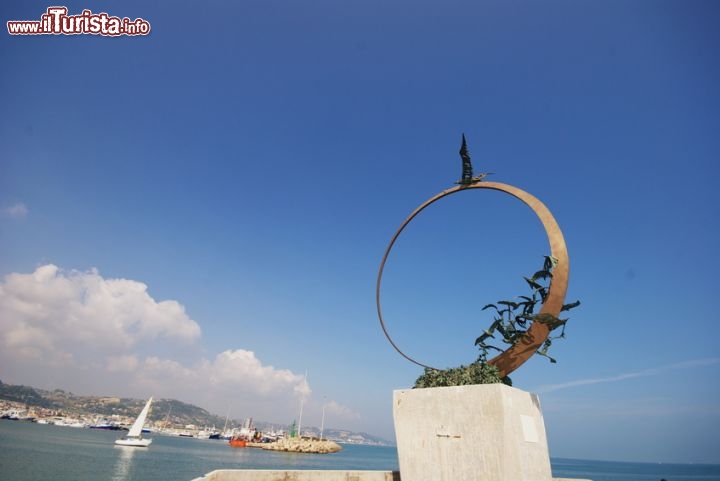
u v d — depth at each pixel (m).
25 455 70.12
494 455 12.70
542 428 14.88
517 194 16.33
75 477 52.75
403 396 14.99
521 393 14.38
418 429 14.27
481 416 13.23
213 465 79.38
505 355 15.14
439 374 15.23
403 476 14.09
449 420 13.77
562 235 15.09
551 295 14.62
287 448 141.38
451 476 13.21
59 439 113.31
